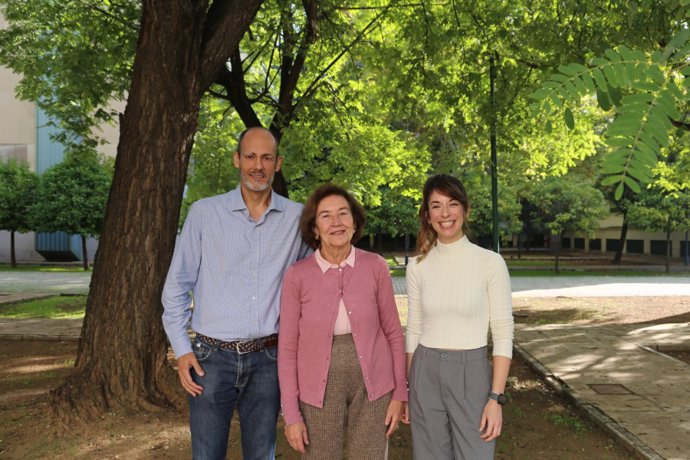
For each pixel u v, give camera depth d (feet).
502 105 28.04
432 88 30.48
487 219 87.71
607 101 3.62
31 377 21.67
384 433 8.55
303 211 8.70
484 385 8.66
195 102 16.37
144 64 15.74
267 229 8.97
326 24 29.84
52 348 28.22
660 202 73.82
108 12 28.71
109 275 16.14
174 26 15.31
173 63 15.62
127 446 13.74
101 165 86.12
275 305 8.98
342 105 35.73
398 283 63.93
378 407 8.45
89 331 16.31
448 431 8.95
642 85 3.42
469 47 30.71
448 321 8.80
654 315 39.75
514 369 23.40
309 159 37.91
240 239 8.85
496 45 28.37
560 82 3.75
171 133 15.94
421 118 36.63
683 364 23.30
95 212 84.58
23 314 40.96
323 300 8.34
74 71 28.81
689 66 3.37
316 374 8.31
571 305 45.06
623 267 85.10
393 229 81.87
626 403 17.63
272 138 8.97
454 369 8.69
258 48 33.45
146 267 16.06
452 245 8.96
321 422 8.33
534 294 53.16
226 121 40.04
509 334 8.65
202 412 8.80
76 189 83.87
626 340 28.78
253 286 8.83
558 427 15.93
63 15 30.60
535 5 25.25
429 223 9.20
